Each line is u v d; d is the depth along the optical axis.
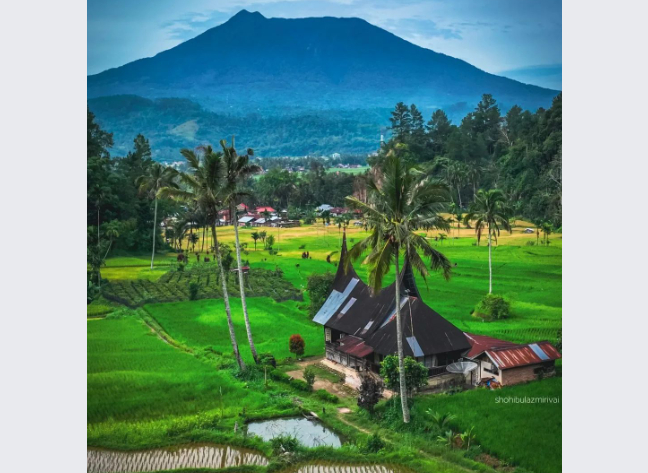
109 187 100.06
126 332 57.25
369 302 47.66
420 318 42.53
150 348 51.34
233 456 32.06
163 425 35.28
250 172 47.31
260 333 56.66
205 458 31.83
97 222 99.81
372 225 36.81
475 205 70.62
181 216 109.69
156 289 75.81
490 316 57.91
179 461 31.50
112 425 35.28
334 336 50.00
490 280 66.94
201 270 89.00
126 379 42.44
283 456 30.98
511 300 62.53
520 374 40.19
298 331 57.25
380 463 30.59
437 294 68.62
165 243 112.69
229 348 51.56
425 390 40.56
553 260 85.88
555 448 30.88
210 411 37.28
